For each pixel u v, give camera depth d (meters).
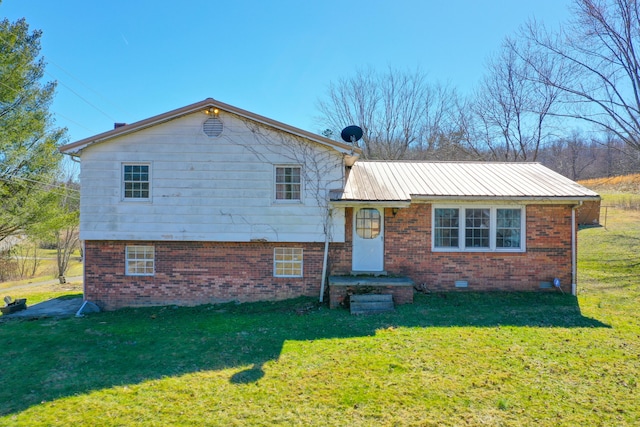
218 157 11.67
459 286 11.87
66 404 5.62
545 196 11.18
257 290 11.88
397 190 11.65
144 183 11.73
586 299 11.13
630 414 5.17
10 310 11.62
